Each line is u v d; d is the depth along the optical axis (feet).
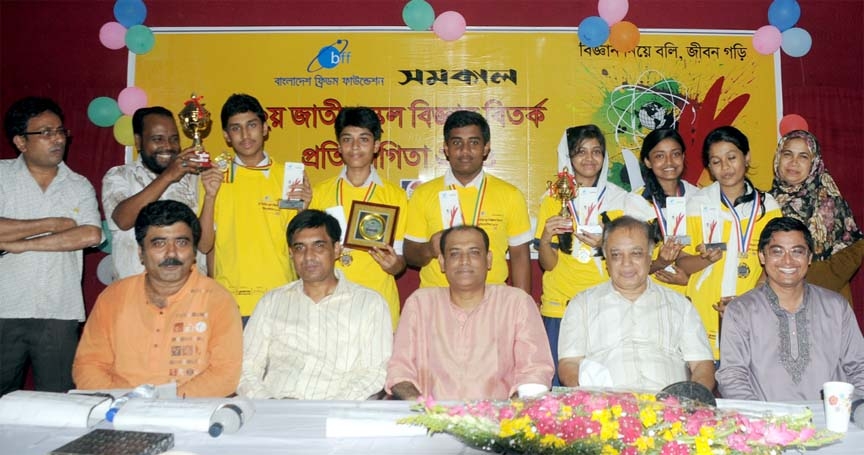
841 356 11.13
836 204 15.89
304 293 11.68
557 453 6.68
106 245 18.78
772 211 15.01
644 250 11.10
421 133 18.84
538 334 11.33
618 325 11.36
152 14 18.83
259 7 18.85
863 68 18.90
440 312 11.48
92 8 18.98
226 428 7.82
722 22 18.84
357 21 18.89
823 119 18.81
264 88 18.84
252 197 15.19
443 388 11.27
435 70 18.83
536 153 18.75
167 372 10.87
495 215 15.46
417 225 15.62
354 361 11.32
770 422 6.86
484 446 7.04
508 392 11.30
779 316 11.25
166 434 7.37
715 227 14.74
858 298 19.11
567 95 18.76
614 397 7.07
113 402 8.41
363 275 14.97
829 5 18.90
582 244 15.11
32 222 13.89
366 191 15.43
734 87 18.81
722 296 14.87
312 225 11.35
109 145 18.98
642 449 6.53
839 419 7.85
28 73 18.97
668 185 15.61
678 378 11.17
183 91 18.75
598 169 15.39
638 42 18.65
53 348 14.62
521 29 18.76
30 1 18.95
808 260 11.17
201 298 11.14
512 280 16.03
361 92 18.88
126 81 18.86
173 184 15.39
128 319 10.94
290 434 7.80
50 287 14.47
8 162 14.57
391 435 7.73
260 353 11.42
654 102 18.79
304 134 18.88
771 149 18.80
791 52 18.47
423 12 18.22
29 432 7.88
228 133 15.19
